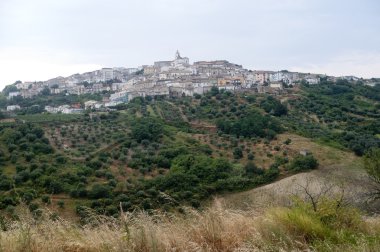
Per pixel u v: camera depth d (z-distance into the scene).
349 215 7.30
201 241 5.83
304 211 7.02
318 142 60.38
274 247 5.51
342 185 8.88
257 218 6.55
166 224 6.39
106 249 5.45
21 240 5.35
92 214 6.66
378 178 20.45
